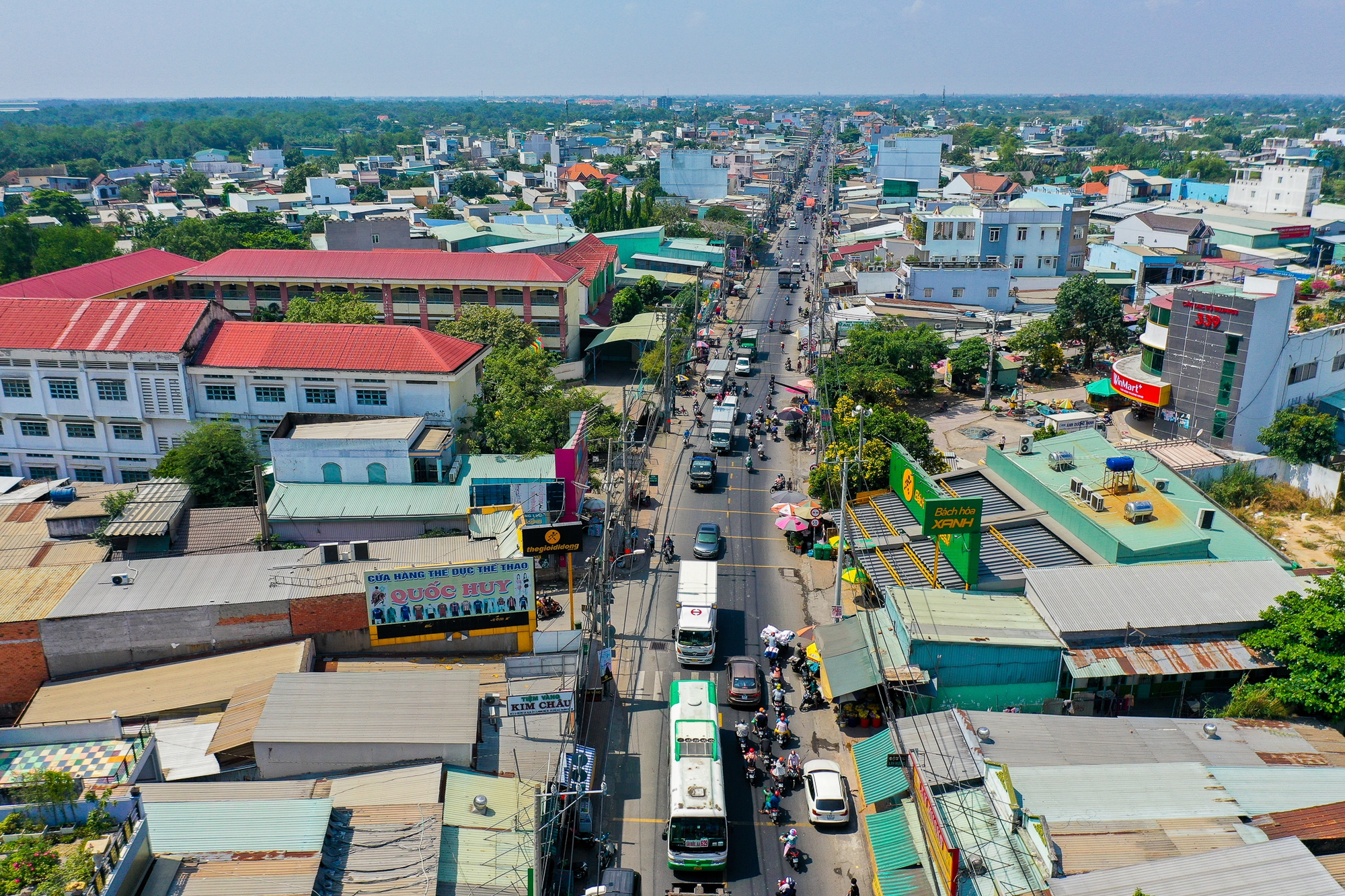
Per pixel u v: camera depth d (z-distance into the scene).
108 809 30.86
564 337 111.50
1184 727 38.94
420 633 47.94
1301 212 182.25
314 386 74.31
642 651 54.00
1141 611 44.41
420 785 36.47
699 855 37.12
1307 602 42.59
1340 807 33.69
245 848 31.50
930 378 100.00
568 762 39.78
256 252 113.25
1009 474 61.12
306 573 49.62
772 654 52.69
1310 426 72.62
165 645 46.19
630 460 81.50
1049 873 30.39
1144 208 183.62
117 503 60.75
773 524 72.38
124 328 75.00
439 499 64.19
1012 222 133.12
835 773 41.59
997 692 43.94
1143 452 67.50
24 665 44.81
